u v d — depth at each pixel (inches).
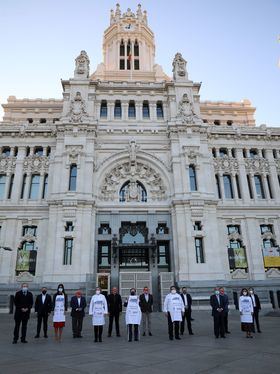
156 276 1491.1
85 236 1486.2
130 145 1726.1
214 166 1781.5
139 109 1854.1
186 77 1939.0
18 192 1637.6
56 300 641.0
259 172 1803.6
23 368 367.2
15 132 1754.4
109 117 1817.2
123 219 1600.6
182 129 1738.4
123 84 1895.9
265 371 342.6
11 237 1542.8
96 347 519.5
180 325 693.3
